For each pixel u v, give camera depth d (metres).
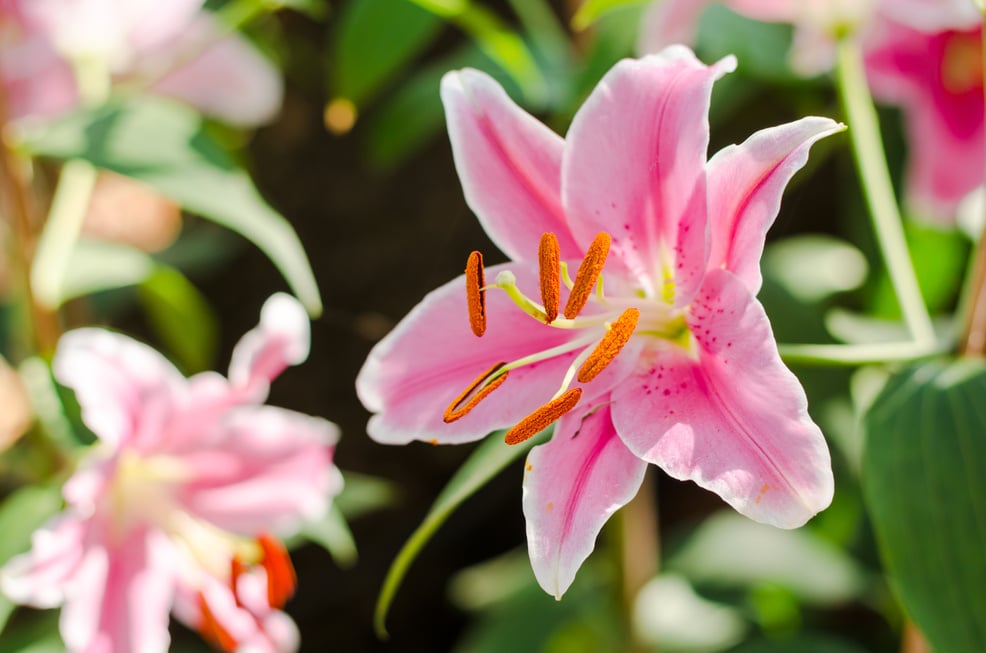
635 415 0.80
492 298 0.83
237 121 1.16
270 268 1.58
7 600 0.89
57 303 1.01
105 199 1.51
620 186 0.82
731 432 0.78
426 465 1.62
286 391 1.57
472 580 1.52
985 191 1.11
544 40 1.21
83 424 0.97
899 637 1.39
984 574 0.84
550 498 0.80
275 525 0.93
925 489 0.85
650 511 1.22
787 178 0.77
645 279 0.83
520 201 0.83
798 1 1.00
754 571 1.25
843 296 1.31
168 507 0.91
